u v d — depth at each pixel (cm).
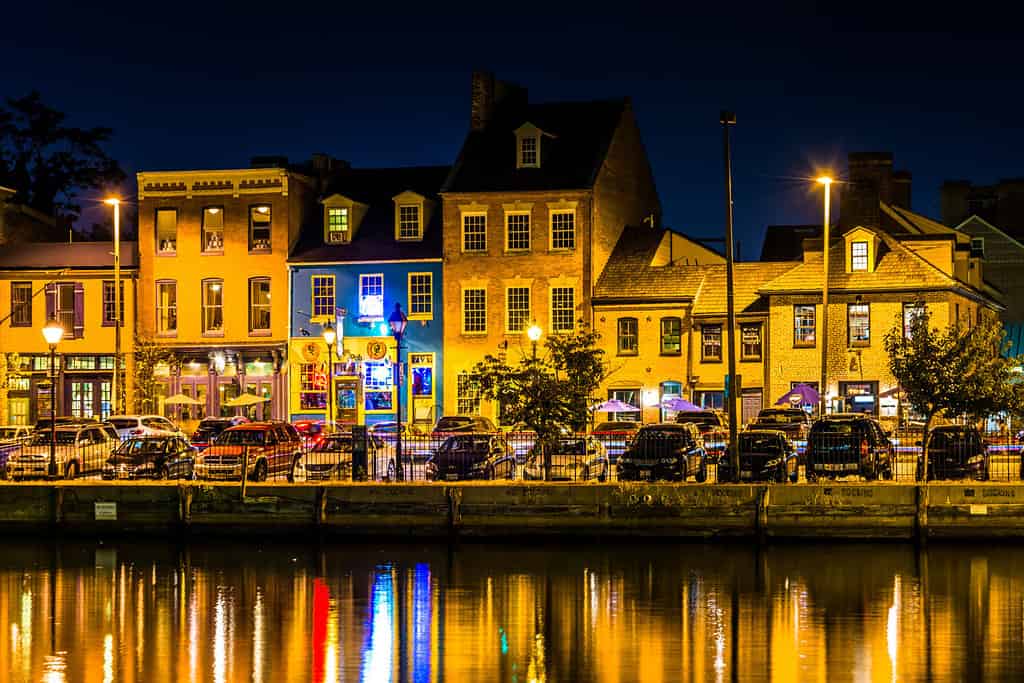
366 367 8119
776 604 3612
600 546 4466
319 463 5222
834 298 7519
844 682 2881
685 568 4109
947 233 7875
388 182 8694
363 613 3566
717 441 6088
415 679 2942
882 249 7619
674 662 3047
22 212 9162
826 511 4416
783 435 4997
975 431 4781
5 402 8262
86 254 8388
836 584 3859
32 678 2988
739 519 4438
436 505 4600
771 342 7594
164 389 8262
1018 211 10075
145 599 3778
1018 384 5169
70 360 8275
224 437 5428
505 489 4566
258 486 4697
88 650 3222
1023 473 4634
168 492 4741
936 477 4700
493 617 3503
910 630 3325
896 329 5491
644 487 4500
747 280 7862
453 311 8075
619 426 6550
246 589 3894
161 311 8312
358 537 4641
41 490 4794
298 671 3014
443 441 5472
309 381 8156
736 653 3120
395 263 8144
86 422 6106
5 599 3791
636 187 8781
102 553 4512
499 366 5066
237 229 8256
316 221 8431
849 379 7488
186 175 8288
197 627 3441
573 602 3659
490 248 8050
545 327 7969
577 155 8169
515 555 4359
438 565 4209
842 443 4816
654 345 7812
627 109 8606
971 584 3841
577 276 7944
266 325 8244
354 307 8162
